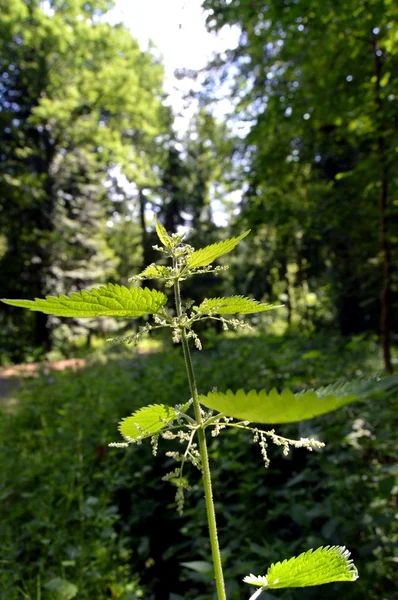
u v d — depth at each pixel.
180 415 0.98
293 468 4.11
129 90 21.30
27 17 19.02
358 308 11.80
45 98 20.00
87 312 0.87
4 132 20.59
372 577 2.51
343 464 3.40
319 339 8.83
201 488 3.44
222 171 10.39
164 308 0.92
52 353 15.23
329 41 5.61
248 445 4.04
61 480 3.53
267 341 7.87
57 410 5.37
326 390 0.56
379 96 5.31
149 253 25.36
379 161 5.47
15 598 2.47
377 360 6.25
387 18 5.05
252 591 2.62
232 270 16.44
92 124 21.31
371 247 6.97
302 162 7.03
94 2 19.05
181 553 3.83
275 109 6.31
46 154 22.00
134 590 2.98
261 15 6.11
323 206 6.67
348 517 2.82
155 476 4.25
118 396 5.66
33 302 0.83
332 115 5.89
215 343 8.33
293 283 15.43
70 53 20.55
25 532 3.11
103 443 4.16
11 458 4.25
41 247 20.62
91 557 2.95
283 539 3.31
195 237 23.62
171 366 6.58
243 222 7.45
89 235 23.28
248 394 0.50
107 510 3.12
